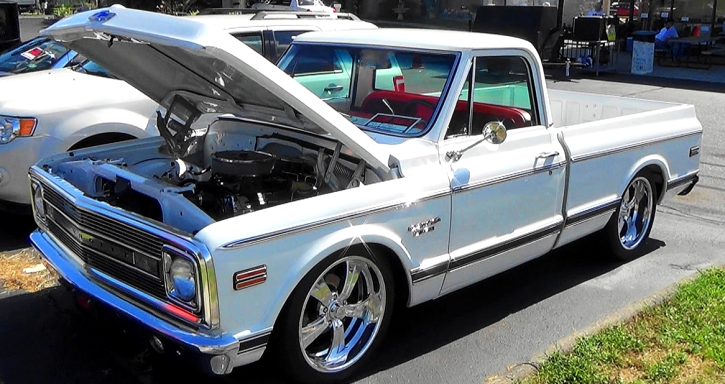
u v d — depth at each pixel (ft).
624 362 12.60
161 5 65.77
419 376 12.59
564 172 15.40
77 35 12.53
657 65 61.26
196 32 10.39
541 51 56.85
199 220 11.09
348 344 12.42
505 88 14.57
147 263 10.80
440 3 86.53
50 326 14.32
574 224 16.03
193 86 13.62
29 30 72.84
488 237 13.97
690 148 19.31
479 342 13.93
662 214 22.94
